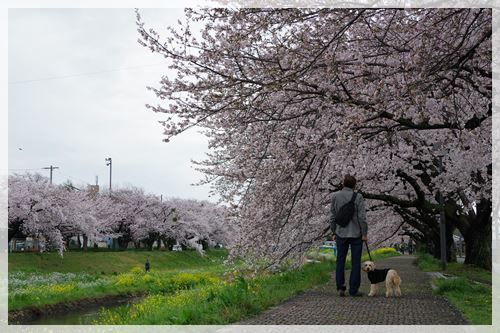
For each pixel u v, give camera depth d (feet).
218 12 26.16
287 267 45.78
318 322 21.25
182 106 28.76
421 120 30.96
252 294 27.43
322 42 26.25
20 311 61.72
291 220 40.11
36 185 123.13
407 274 57.93
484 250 62.18
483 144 37.65
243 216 35.94
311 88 29.53
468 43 28.37
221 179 41.86
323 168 36.42
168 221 193.26
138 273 117.91
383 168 43.47
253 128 33.37
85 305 72.43
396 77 27.07
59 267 122.42
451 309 24.75
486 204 59.41
